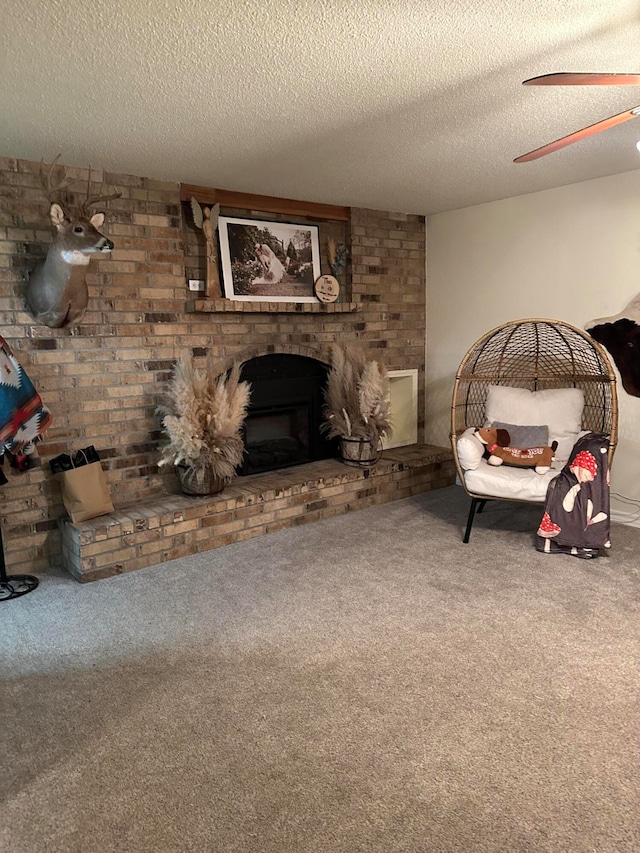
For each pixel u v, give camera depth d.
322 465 4.52
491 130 2.78
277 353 4.25
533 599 2.89
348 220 4.56
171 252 3.69
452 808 1.66
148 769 1.82
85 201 3.14
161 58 1.97
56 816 1.65
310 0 1.64
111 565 3.27
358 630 2.63
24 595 3.04
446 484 4.93
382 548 3.59
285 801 1.69
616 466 4.00
